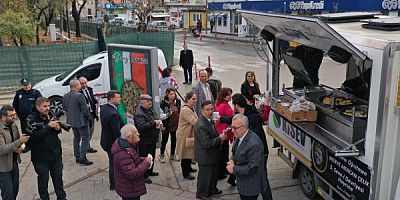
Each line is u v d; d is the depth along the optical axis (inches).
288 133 254.7
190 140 269.4
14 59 654.5
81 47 697.0
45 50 671.1
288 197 251.4
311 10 838.5
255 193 197.6
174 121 306.8
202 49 1167.0
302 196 251.9
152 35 852.0
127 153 198.1
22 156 339.0
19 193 270.1
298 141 240.8
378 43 163.6
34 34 1006.4
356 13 262.5
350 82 226.7
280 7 959.6
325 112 220.1
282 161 311.7
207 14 1847.9
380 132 164.6
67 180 287.7
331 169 205.2
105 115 253.6
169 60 862.5
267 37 276.1
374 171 169.2
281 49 276.4
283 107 244.2
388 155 166.6
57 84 476.4
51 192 270.1
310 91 257.9
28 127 224.2
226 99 277.9
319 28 170.9
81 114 310.5
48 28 1386.6
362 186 178.7
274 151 333.4
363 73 187.6
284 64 281.3
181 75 750.5
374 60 165.6
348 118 195.9
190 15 1977.1
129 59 326.3
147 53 307.7
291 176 283.6
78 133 315.9
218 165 252.8
